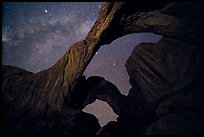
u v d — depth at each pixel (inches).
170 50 542.0
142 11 517.0
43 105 536.4
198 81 466.0
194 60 493.4
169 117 411.5
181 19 493.7
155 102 529.0
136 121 538.3
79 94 598.9
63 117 518.3
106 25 530.0
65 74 567.5
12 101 535.8
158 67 549.3
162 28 526.9
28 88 566.6
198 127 359.9
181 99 457.4
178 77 506.0
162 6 495.5
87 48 554.9
